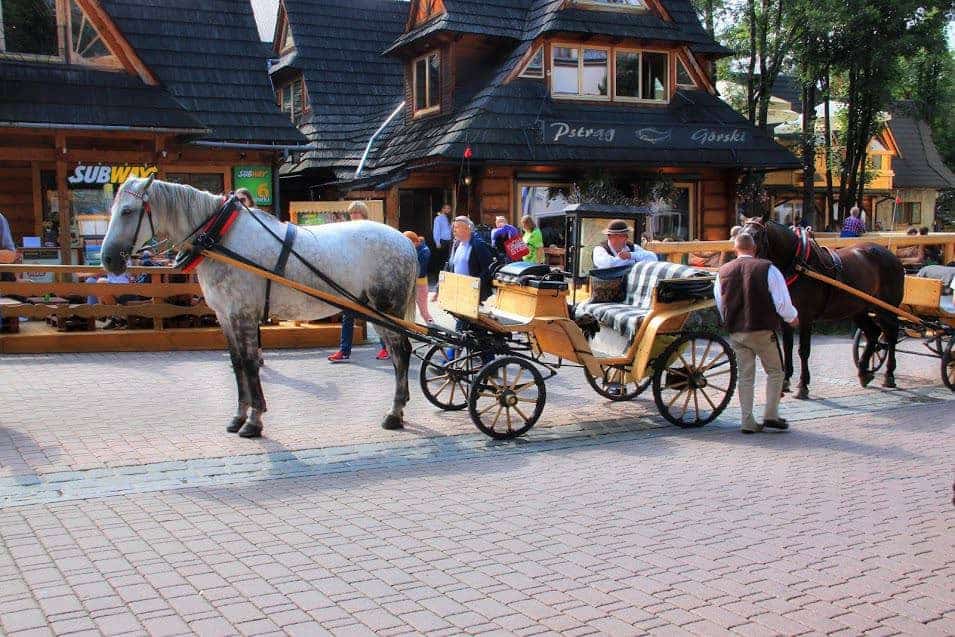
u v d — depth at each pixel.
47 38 18.06
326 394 10.38
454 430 8.78
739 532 5.95
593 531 5.93
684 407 9.07
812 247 10.48
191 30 21.84
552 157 22.17
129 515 6.13
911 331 12.25
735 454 8.05
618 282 9.98
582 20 23.20
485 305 9.80
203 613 4.57
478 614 4.62
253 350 8.31
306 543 5.63
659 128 23.72
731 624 4.55
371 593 4.87
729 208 25.69
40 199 19.11
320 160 26.48
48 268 12.63
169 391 10.21
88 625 4.41
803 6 27.41
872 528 6.05
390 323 8.55
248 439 8.25
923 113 49.47
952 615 4.71
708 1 30.75
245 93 21.47
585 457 7.89
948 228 47.47
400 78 29.83
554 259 22.53
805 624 4.57
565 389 11.02
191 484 6.89
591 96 24.05
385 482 7.05
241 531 5.84
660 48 24.61
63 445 7.85
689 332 8.98
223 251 8.00
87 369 11.38
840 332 16.48
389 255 8.94
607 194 23.11
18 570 5.11
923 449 8.26
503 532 5.89
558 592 4.92
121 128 17.48
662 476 7.29
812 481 7.18
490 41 23.94
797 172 36.72
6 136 17.47
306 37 29.22
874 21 27.88
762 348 8.76
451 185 23.50
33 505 6.30
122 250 7.82
